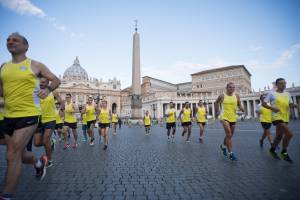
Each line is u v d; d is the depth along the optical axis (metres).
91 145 11.25
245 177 4.82
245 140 11.95
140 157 7.52
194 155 7.69
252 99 72.38
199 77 102.62
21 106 3.22
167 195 3.84
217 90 96.12
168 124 13.65
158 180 4.73
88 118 11.13
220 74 96.12
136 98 35.97
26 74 3.25
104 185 4.44
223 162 6.43
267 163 6.17
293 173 5.06
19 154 3.15
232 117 6.86
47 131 6.23
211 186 4.27
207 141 12.00
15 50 3.31
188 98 81.88
